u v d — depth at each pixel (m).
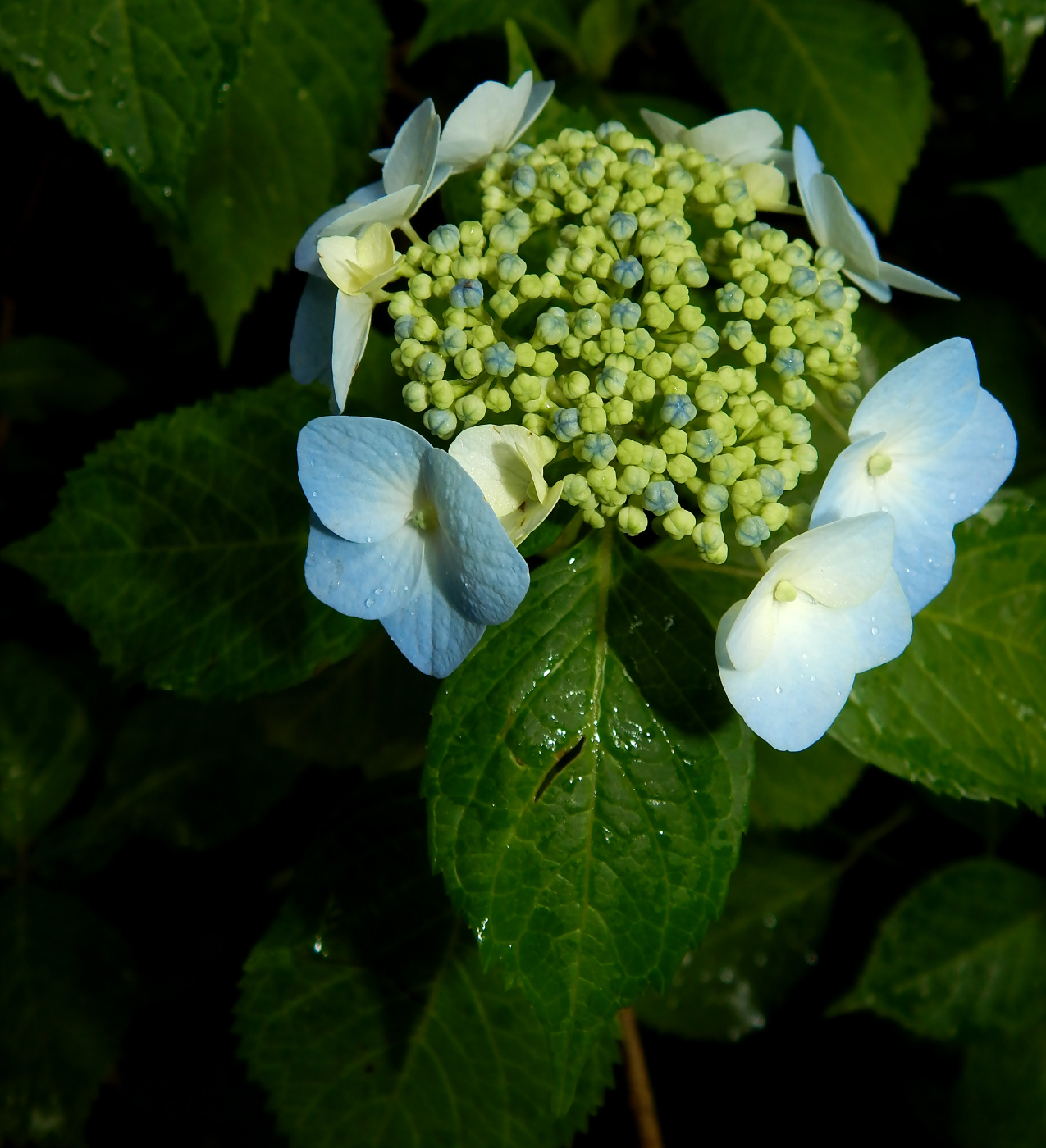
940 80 0.71
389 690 0.67
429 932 0.62
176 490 0.61
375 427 0.54
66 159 0.70
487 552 0.54
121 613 0.61
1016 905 0.66
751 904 0.68
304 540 0.61
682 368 0.56
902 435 0.56
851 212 0.57
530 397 0.56
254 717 0.67
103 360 0.72
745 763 0.57
